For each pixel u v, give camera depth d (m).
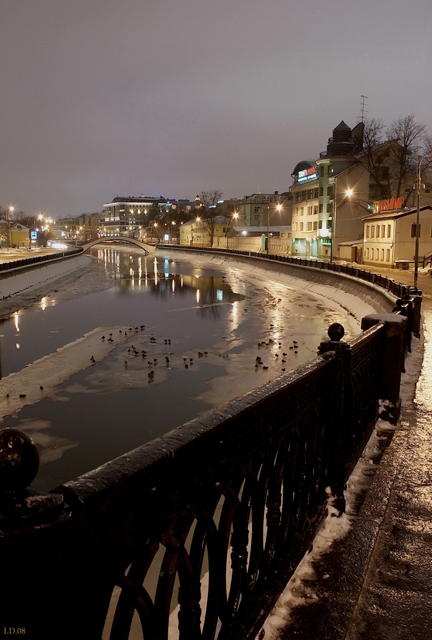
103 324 28.14
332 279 38.16
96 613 1.17
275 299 36.97
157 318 29.75
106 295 42.22
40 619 1.01
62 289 47.44
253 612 2.24
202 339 23.22
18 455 0.98
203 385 16.23
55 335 25.30
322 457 3.29
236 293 41.50
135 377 17.17
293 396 2.54
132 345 22.05
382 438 5.19
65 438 12.22
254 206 100.38
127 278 58.00
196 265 77.50
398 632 2.39
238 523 1.98
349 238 59.25
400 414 6.07
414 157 56.25
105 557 1.18
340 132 62.34
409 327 10.55
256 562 2.20
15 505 0.98
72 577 1.07
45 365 18.81
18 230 135.00
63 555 1.04
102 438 12.24
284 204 95.44
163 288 47.06
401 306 9.55
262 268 58.97
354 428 4.25
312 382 2.89
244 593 2.11
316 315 29.41
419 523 3.43
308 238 67.00
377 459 4.61
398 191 55.38
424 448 4.89
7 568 0.96
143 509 1.31
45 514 0.98
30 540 0.95
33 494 1.04
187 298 39.12
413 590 2.70
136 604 1.29
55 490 1.09
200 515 1.63
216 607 1.79
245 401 1.98
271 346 21.44
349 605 2.56
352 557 2.99
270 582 2.46
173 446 1.44
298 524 2.89
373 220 49.50
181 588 1.59
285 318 28.64
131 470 1.24
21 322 29.33
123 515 1.23
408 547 3.13
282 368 17.98
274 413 2.27
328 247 61.12
